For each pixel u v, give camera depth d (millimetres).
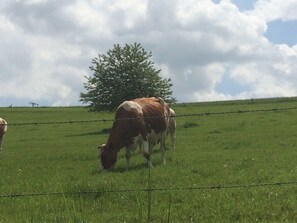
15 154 29594
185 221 9664
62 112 87688
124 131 19984
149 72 56812
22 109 95750
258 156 21422
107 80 55906
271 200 10992
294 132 35031
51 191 13141
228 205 10562
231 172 16469
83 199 12016
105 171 19156
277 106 70062
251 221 9445
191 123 48125
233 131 39906
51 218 9992
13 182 16438
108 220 9938
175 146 29844
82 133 50281
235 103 85062
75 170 19719
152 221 9766
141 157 23688
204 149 27031
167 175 15891
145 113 20969
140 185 13797
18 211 11031
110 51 56750
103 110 56844
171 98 58312
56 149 32031
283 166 17469
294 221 9289
